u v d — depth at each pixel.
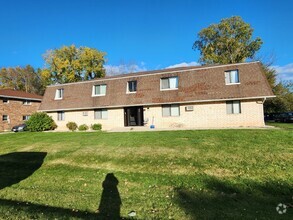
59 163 10.16
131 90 23.34
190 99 20.03
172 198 6.01
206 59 44.75
